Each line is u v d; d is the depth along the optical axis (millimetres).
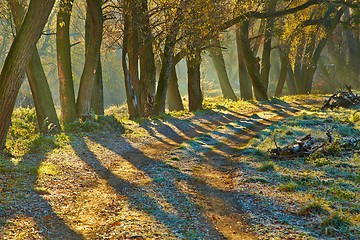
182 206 9047
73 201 9125
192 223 8031
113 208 8758
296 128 20891
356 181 11008
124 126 20906
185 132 21109
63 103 21062
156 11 24172
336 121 22500
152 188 10352
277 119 26750
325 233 7469
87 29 24547
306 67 51875
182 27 25266
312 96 44031
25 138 16531
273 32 41281
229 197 9914
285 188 10367
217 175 12320
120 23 25391
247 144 17562
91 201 9195
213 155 15406
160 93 27969
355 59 58781
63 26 20703
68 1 20203
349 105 30781
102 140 17188
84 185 10492
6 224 7410
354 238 7254
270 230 7680
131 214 8352
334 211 8617
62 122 21047
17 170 10969
